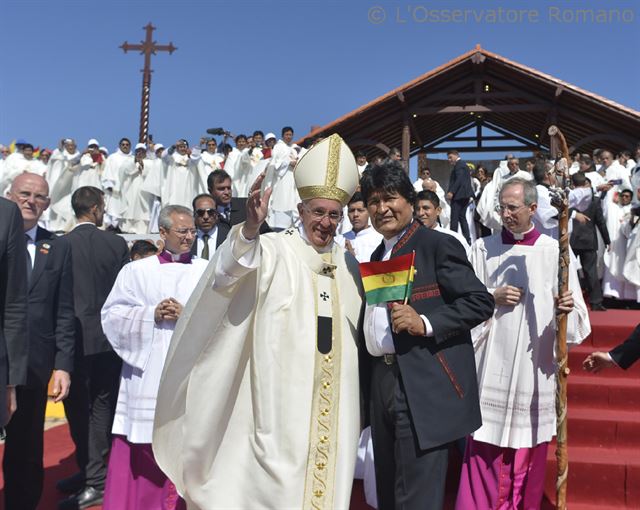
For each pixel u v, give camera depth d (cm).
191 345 302
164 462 316
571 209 741
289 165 1145
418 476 276
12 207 313
